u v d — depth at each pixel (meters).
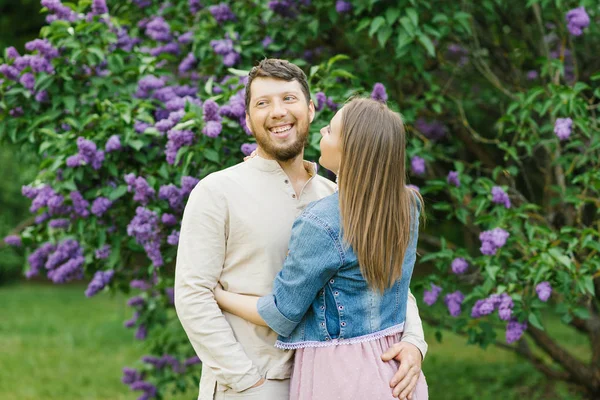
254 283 2.12
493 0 4.06
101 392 5.76
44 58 3.35
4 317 9.02
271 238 2.13
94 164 3.21
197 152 3.06
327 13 3.84
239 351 2.06
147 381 4.72
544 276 3.18
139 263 3.88
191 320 2.06
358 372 1.98
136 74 3.59
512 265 3.34
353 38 4.05
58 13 3.48
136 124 3.26
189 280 2.07
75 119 3.41
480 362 6.67
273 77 2.15
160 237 3.18
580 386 4.90
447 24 3.65
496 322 3.64
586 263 3.22
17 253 10.88
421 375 2.14
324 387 1.98
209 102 2.94
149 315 4.64
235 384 2.04
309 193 2.27
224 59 3.68
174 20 4.16
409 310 2.28
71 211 3.43
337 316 2.02
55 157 3.30
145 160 3.30
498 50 4.48
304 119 2.18
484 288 3.23
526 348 4.84
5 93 3.44
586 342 7.39
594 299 4.22
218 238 2.11
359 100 2.12
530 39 4.39
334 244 1.98
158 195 3.22
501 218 3.35
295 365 2.05
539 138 3.82
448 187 3.55
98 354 7.08
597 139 3.45
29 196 3.43
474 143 4.57
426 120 4.40
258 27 3.92
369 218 1.99
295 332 2.08
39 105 3.51
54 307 9.81
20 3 9.55
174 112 3.17
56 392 5.73
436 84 4.20
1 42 9.60
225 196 2.12
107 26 3.56
